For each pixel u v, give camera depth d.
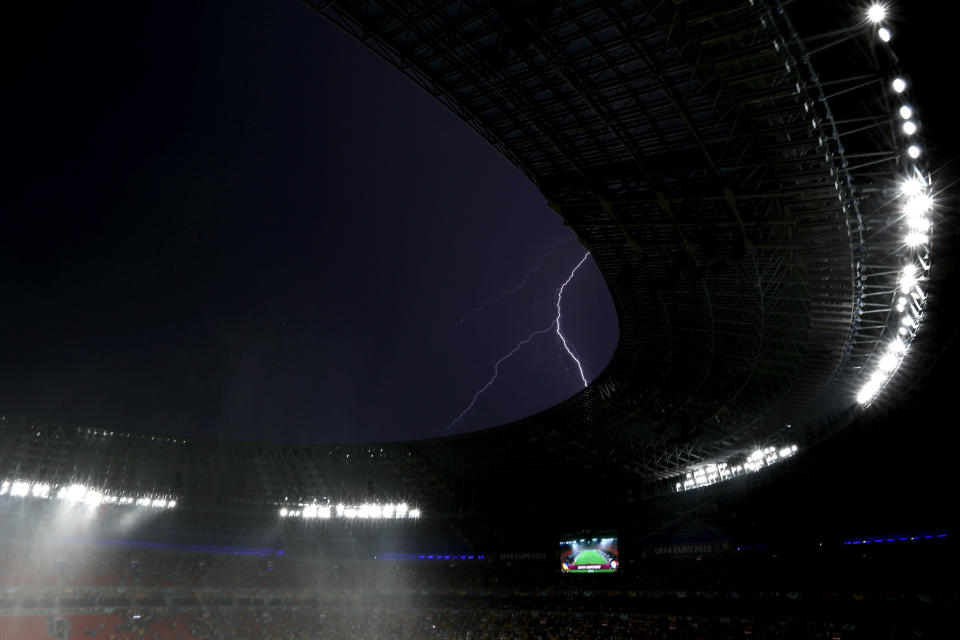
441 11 29.97
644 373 58.41
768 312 44.84
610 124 34.47
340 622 74.88
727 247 40.69
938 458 43.62
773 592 55.72
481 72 33.16
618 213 39.97
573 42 30.42
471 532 85.19
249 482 86.50
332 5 30.16
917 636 44.97
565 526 77.94
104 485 79.69
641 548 71.31
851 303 38.28
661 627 60.28
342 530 90.25
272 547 87.50
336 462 85.06
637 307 52.12
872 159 31.19
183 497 84.38
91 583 71.25
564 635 63.47
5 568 67.75
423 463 82.44
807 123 28.86
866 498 50.78
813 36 24.81
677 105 31.28
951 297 33.97
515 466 78.25
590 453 70.81
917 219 29.53
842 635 49.12
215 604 75.94
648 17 27.75
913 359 38.97
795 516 57.44
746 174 35.25
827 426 48.78
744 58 26.42
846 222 32.75
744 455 60.50
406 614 76.31
